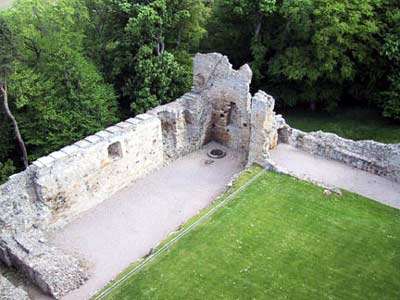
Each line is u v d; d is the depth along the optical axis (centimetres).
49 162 2655
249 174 3094
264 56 4641
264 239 2553
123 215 2889
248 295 2220
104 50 4500
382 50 4084
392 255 2444
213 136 3681
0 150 4000
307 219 2694
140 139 3127
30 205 2655
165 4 4194
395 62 4131
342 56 4178
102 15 4553
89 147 2823
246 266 2383
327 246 2502
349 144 3222
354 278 2306
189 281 2311
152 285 2298
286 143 3456
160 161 3338
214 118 3603
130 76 4503
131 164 3127
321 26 4094
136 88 4256
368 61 4241
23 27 4031
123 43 4262
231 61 5162
